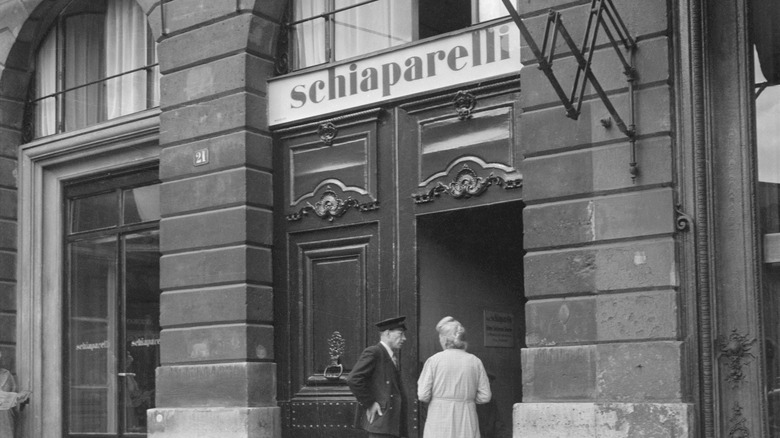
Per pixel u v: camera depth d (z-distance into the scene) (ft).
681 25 27.27
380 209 33.50
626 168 27.37
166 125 37.35
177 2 37.42
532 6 29.66
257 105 35.76
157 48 38.11
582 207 28.02
